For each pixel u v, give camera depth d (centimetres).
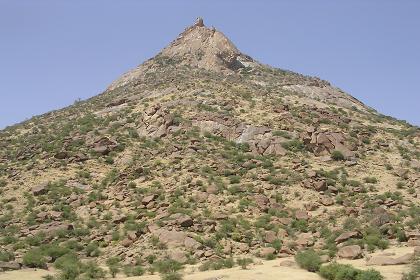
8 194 4322
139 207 3956
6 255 3148
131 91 7619
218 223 3638
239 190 4131
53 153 5122
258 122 5500
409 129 6175
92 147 5203
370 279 2345
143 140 5331
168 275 2642
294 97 6912
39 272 2925
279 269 2739
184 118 5669
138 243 3419
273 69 9450
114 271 2886
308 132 5122
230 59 9288
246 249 3269
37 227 3716
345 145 5075
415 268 2452
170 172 4509
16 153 5366
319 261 2730
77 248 3431
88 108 7062
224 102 6188
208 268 2881
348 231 3359
